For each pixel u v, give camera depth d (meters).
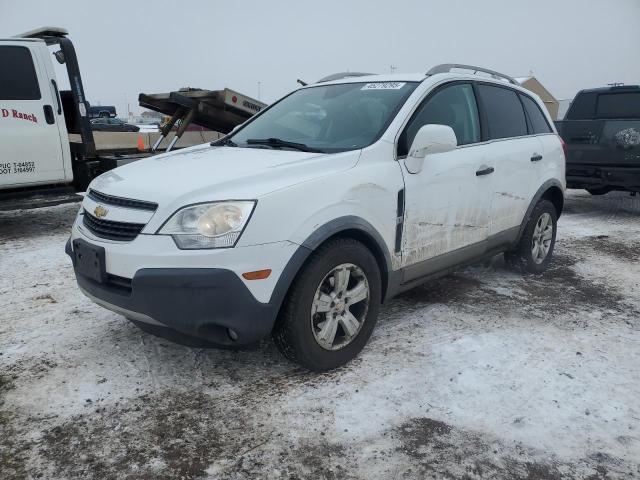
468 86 4.07
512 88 4.67
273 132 3.80
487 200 4.02
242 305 2.54
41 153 6.18
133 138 8.18
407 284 3.50
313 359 2.88
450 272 3.92
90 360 3.13
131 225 2.67
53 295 4.23
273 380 2.93
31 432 2.45
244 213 2.54
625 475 2.24
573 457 2.34
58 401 2.70
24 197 6.12
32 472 2.20
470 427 2.54
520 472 2.25
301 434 2.46
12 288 4.40
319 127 3.63
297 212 2.68
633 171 7.35
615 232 7.02
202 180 2.72
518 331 3.62
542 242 4.96
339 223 2.83
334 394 2.79
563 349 3.36
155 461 2.28
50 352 3.22
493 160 4.03
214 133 8.98
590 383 2.96
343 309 2.99
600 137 7.60
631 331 3.68
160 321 2.56
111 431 2.47
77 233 2.97
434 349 3.31
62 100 7.14
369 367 3.08
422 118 3.55
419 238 3.44
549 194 5.05
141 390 2.81
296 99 4.15
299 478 2.19
